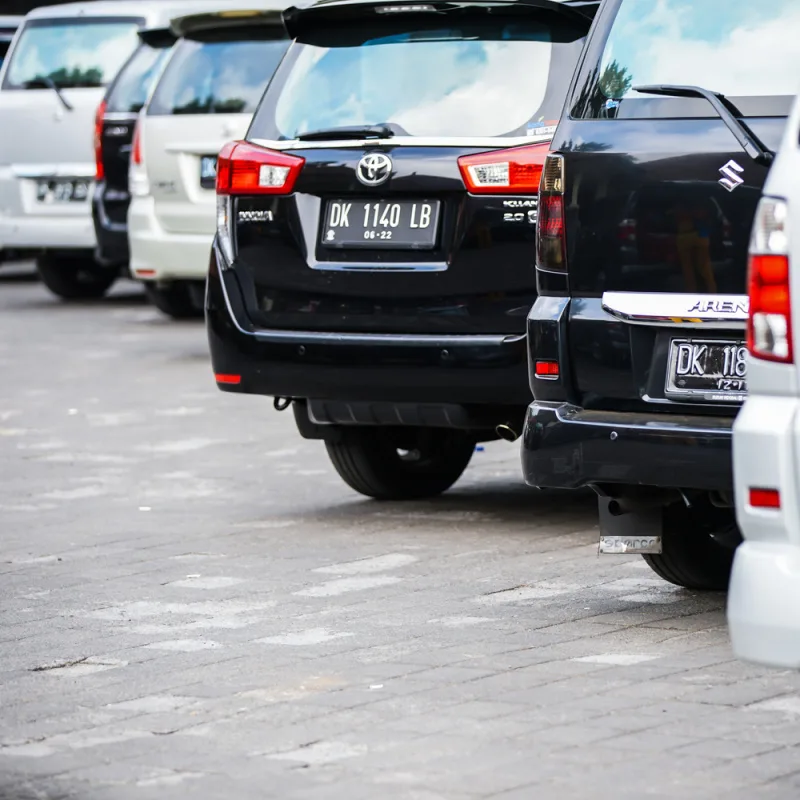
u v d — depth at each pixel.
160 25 34.19
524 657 11.59
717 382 11.72
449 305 15.08
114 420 22.80
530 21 15.56
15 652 12.03
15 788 9.21
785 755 9.46
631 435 11.87
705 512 13.05
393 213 15.33
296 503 17.36
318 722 10.23
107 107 32.34
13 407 23.94
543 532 15.72
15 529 16.31
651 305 11.88
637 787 8.99
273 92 16.36
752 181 11.52
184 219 28.25
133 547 15.45
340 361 15.41
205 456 20.16
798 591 8.61
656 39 12.15
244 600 13.41
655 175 11.84
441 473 17.36
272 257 15.87
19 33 35.31
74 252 35.44
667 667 11.29
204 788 9.12
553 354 12.33
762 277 8.80
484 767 9.36
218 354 16.11
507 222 14.86
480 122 15.32
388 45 15.99
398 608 13.05
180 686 11.09
